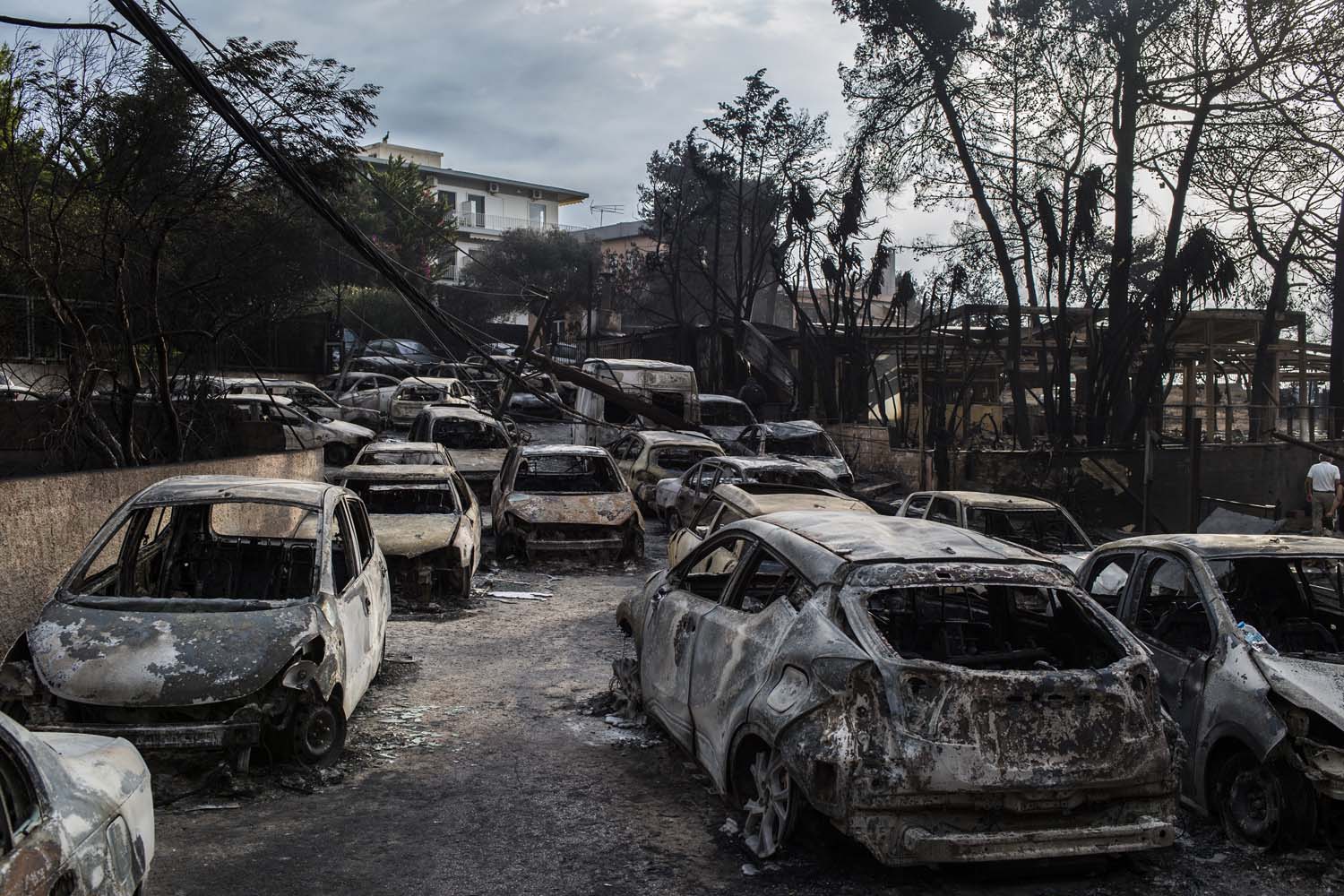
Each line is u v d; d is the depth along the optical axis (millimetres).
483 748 6500
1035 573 5051
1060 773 4395
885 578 4824
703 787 5879
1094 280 25203
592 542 14164
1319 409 22875
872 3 24312
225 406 17000
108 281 13641
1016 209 24422
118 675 5422
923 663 4434
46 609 5969
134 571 7027
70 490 8617
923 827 4328
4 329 14188
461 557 11180
